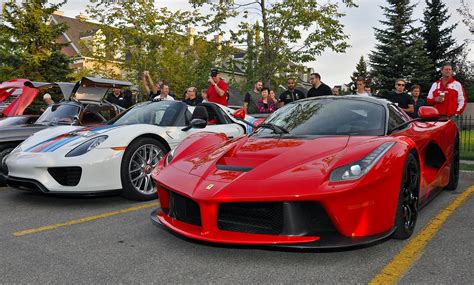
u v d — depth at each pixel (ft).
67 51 95.86
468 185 17.61
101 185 13.87
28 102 22.76
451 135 15.12
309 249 8.20
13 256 9.39
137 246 10.02
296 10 43.73
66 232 11.25
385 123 11.34
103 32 54.34
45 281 8.00
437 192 14.10
